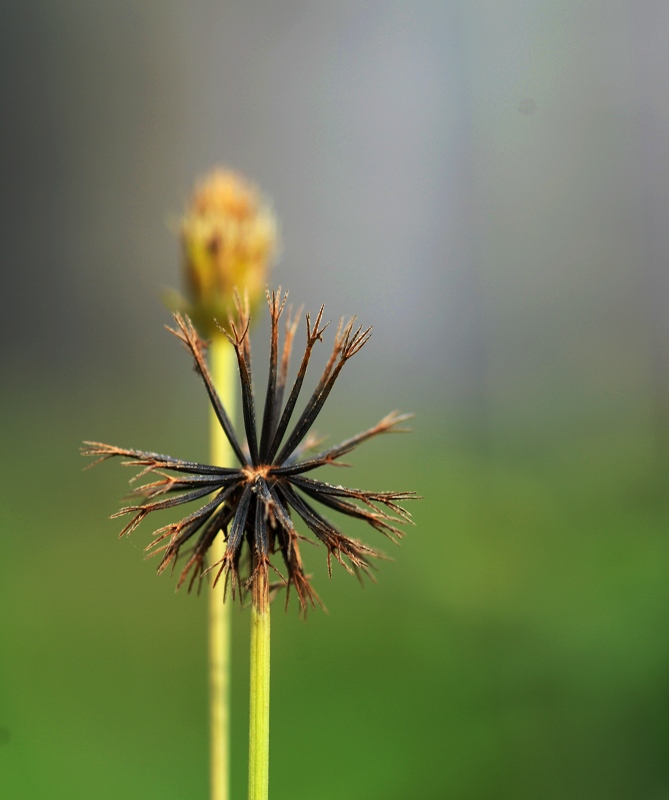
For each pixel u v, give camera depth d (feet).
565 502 2.13
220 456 0.86
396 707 1.71
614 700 1.64
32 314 3.73
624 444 2.34
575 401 2.72
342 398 3.12
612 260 2.90
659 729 1.60
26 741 1.61
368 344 3.30
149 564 2.23
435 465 2.57
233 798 1.61
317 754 1.60
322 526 0.72
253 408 0.72
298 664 1.86
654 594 1.74
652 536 1.90
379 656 1.85
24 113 3.75
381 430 0.73
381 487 2.47
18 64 3.73
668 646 1.66
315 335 0.72
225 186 0.94
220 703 0.84
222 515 0.72
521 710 1.68
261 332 2.70
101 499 2.64
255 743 0.71
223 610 0.84
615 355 2.83
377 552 0.73
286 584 0.71
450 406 3.09
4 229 3.74
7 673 1.76
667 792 1.53
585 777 1.57
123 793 1.56
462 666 1.78
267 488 0.72
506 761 1.59
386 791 1.52
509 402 2.80
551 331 2.92
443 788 1.53
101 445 0.72
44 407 3.29
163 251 3.79
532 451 2.54
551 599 1.82
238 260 0.89
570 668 1.69
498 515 2.09
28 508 2.51
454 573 1.96
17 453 2.86
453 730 1.64
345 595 2.08
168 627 2.00
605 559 1.86
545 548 1.96
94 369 3.70
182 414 3.31
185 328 0.73
